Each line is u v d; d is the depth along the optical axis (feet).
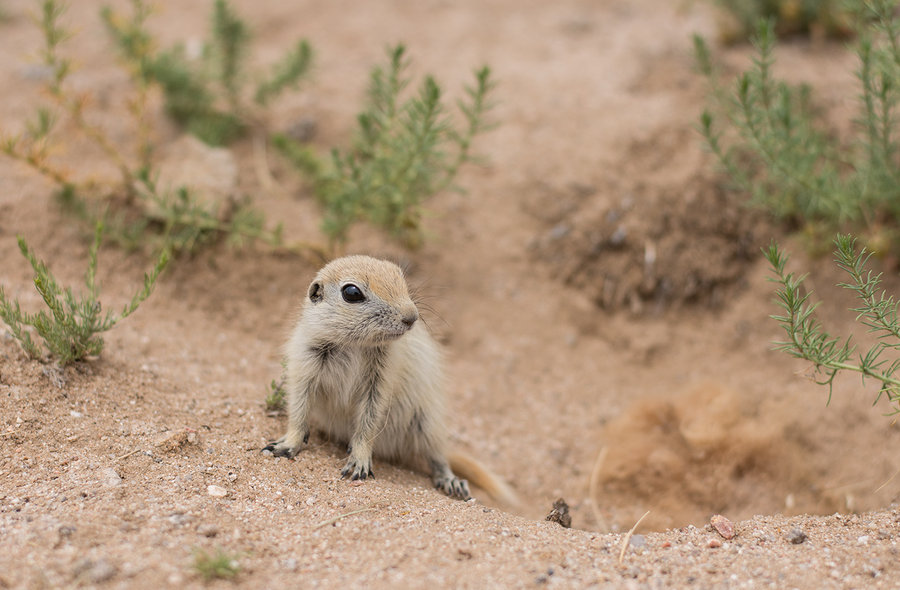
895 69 45.65
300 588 26.21
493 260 58.85
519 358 54.24
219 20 60.80
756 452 44.50
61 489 30.89
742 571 28.91
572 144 63.52
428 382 41.19
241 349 48.83
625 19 80.18
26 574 25.43
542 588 27.17
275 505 32.14
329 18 81.00
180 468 33.63
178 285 51.39
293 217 57.52
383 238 57.41
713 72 59.47
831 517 34.22
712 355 54.44
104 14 57.41
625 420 48.83
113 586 25.17
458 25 80.64
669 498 43.73
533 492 44.52
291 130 63.82
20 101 61.16
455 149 63.77
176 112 61.98
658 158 60.90
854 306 51.60
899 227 52.24
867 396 45.91
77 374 38.45
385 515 32.14
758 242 57.26
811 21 69.41
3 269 47.37
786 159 49.01
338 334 37.14
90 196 52.21
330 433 41.39
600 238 58.39
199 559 26.32
